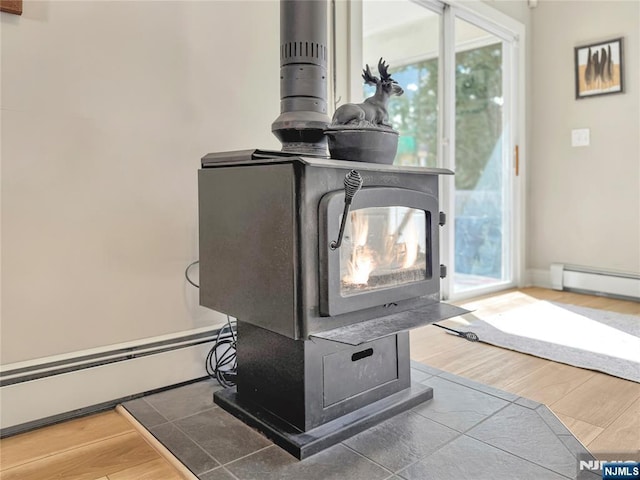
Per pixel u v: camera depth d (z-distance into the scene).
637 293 3.08
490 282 3.52
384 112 1.50
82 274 1.53
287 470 1.18
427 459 1.21
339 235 1.23
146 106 1.65
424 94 3.21
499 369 1.86
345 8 2.23
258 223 1.31
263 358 1.44
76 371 1.52
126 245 1.62
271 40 1.97
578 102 3.36
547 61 3.50
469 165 3.33
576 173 3.39
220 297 1.47
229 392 1.59
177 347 1.74
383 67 1.52
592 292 3.30
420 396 1.54
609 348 2.09
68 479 1.18
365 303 1.31
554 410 1.49
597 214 3.30
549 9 3.47
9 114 1.39
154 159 1.67
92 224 1.55
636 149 3.11
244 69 1.90
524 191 3.58
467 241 3.34
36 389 1.45
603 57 3.22
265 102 1.96
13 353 1.42
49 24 1.45
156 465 1.24
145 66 1.64
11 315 1.41
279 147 2.01
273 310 1.27
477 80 3.32
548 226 3.55
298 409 1.32
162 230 1.70
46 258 1.47
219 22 1.82
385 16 3.00
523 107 3.53
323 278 1.22
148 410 1.54
